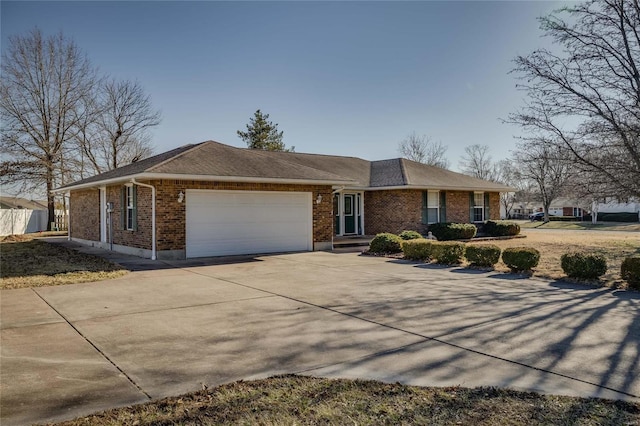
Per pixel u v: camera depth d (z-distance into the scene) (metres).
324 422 3.29
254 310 7.00
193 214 13.78
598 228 35.28
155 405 3.60
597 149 10.52
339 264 12.63
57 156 30.41
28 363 4.62
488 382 4.08
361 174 22.78
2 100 28.02
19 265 12.10
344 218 21.48
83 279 9.77
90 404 3.63
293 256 14.56
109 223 16.67
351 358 4.76
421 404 3.59
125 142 35.56
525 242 20.00
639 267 8.60
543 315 6.63
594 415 3.37
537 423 3.25
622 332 5.70
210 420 3.33
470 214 23.48
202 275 10.54
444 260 12.69
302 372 4.35
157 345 5.23
